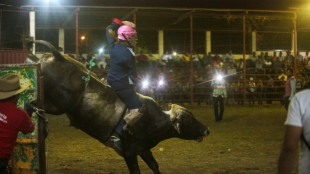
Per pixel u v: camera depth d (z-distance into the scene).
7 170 4.21
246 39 26.81
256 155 8.45
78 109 5.20
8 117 4.13
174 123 5.48
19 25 18.77
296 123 2.96
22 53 12.61
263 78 22.11
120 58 5.07
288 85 12.49
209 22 24.88
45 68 5.07
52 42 23.25
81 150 9.02
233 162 7.78
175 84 20.70
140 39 25.27
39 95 4.67
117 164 7.64
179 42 25.92
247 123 13.86
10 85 4.17
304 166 3.07
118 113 5.22
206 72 21.61
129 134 5.28
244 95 20.72
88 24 23.12
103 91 5.27
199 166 7.45
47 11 18.69
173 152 8.77
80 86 5.15
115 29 5.37
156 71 20.86
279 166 2.98
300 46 27.62
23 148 4.79
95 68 18.52
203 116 15.94
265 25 25.19
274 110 18.41
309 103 2.98
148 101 5.38
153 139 5.49
